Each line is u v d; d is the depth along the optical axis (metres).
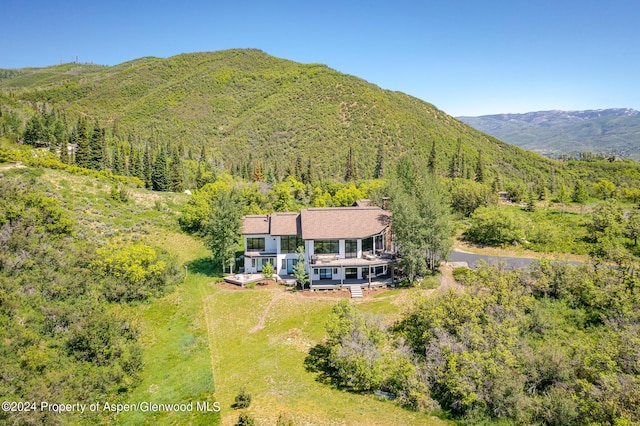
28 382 23.08
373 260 40.72
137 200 65.12
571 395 21.42
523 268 35.00
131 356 27.55
